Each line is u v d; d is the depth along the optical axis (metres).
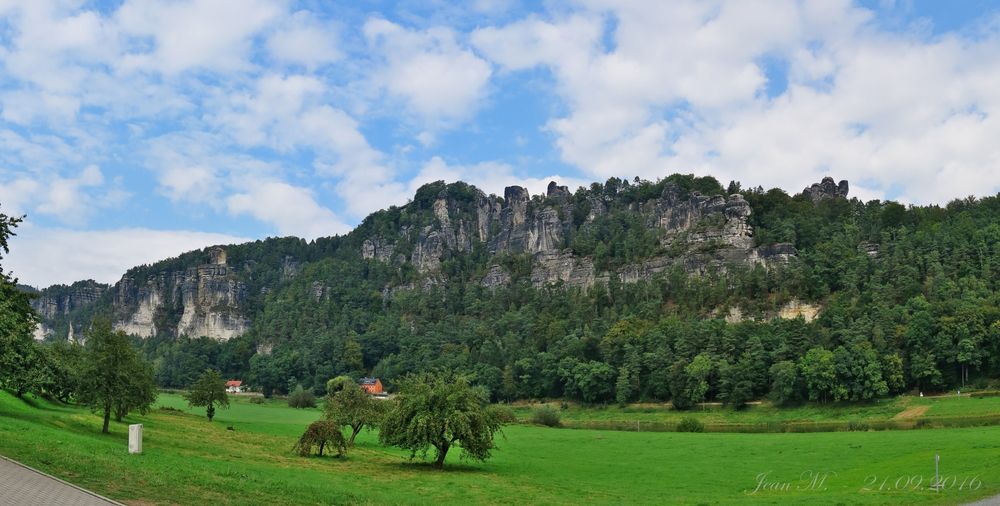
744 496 57.09
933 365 158.75
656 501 54.25
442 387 79.19
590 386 196.38
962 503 43.50
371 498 47.03
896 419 138.50
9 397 88.06
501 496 56.75
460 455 87.75
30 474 37.69
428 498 53.78
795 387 166.12
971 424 120.56
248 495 40.69
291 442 96.31
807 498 52.09
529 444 104.00
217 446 79.81
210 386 132.75
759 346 179.00
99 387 76.75
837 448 83.31
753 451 86.94
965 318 167.88
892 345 171.62
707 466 77.12
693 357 190.12
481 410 79.25
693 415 172.75
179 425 106.38
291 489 44.62
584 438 112.00
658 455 88.56
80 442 54.78
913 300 191.75
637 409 187.62
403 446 78.56
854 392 156.88
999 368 160.50
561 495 58.06
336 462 77.75
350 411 95.81
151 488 38.84
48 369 85.50
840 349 163.38
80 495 34.44
